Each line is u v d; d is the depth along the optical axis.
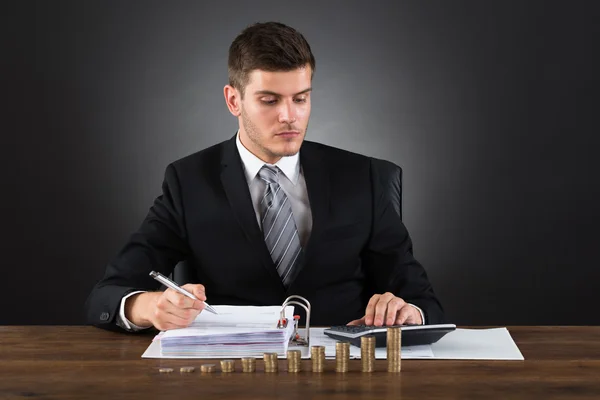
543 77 4.69
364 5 4.68
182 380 1.50
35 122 4.69
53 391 1.44
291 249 2.27
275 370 1.56
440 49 4.70
